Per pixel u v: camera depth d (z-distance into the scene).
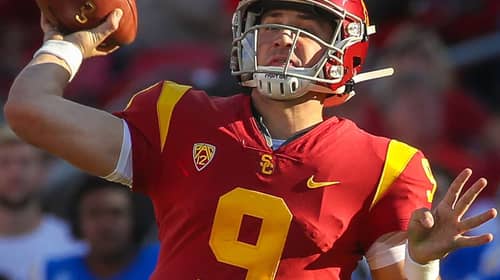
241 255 12.12
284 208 12.18
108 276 21.39
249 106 12.82
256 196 12.22
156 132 12.60
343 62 12.90
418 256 12.04
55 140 12.22
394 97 25.20
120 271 21.34
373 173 12.51
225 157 12.41
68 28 12.85
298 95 12.62
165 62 29.09
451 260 21.53
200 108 12.75
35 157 23.02
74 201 21.77
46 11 12.79
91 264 21.52
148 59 29.34
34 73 12.43
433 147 25.09
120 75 29.27
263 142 12.52
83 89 29.08
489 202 24.09
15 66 30.62
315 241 12.16
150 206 21.53
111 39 13.05
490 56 28.97
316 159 12.42
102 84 29.16
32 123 12.20
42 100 12.22
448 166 24.86
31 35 31.30
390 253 12.47
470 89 28.86
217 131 12.57
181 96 12.88
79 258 21.58
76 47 12.74
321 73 12.70
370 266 12.70
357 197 12.42
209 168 12.38
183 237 12.35
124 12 12.90
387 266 12.50
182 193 12.41
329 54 12.64
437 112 25.53
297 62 12.58
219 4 30.14
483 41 29.11
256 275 12.10
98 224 21.22
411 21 29.28
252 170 12.34
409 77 25.31
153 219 21.66
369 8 29.08
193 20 30.17
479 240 11.79
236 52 12.88
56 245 22.78
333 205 12.30
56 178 25.03
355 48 13.04
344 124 12.80
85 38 12.79
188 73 27.59
